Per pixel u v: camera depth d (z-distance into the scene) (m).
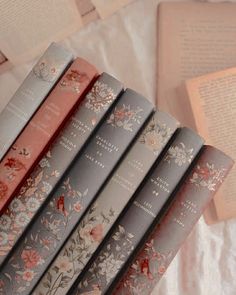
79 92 0.42
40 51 0.60
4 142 0.41
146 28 0.62
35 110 0.42
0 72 0.60
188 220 0.42
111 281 0.42
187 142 0.42
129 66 0.62
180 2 0.62
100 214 0.41
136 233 0.41
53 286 0.41
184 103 0.60
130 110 0.42
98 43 0.62
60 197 0.41
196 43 0.62
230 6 0.62
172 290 0.57
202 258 0.59
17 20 0.55
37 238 0.41
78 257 0.41
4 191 0.41
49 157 0.42
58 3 0.56
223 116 0.59
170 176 0.42
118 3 0.60
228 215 0.60
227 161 0.42
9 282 0.41
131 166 0.42
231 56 0.62
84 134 0.42
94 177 0.41
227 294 0.59
